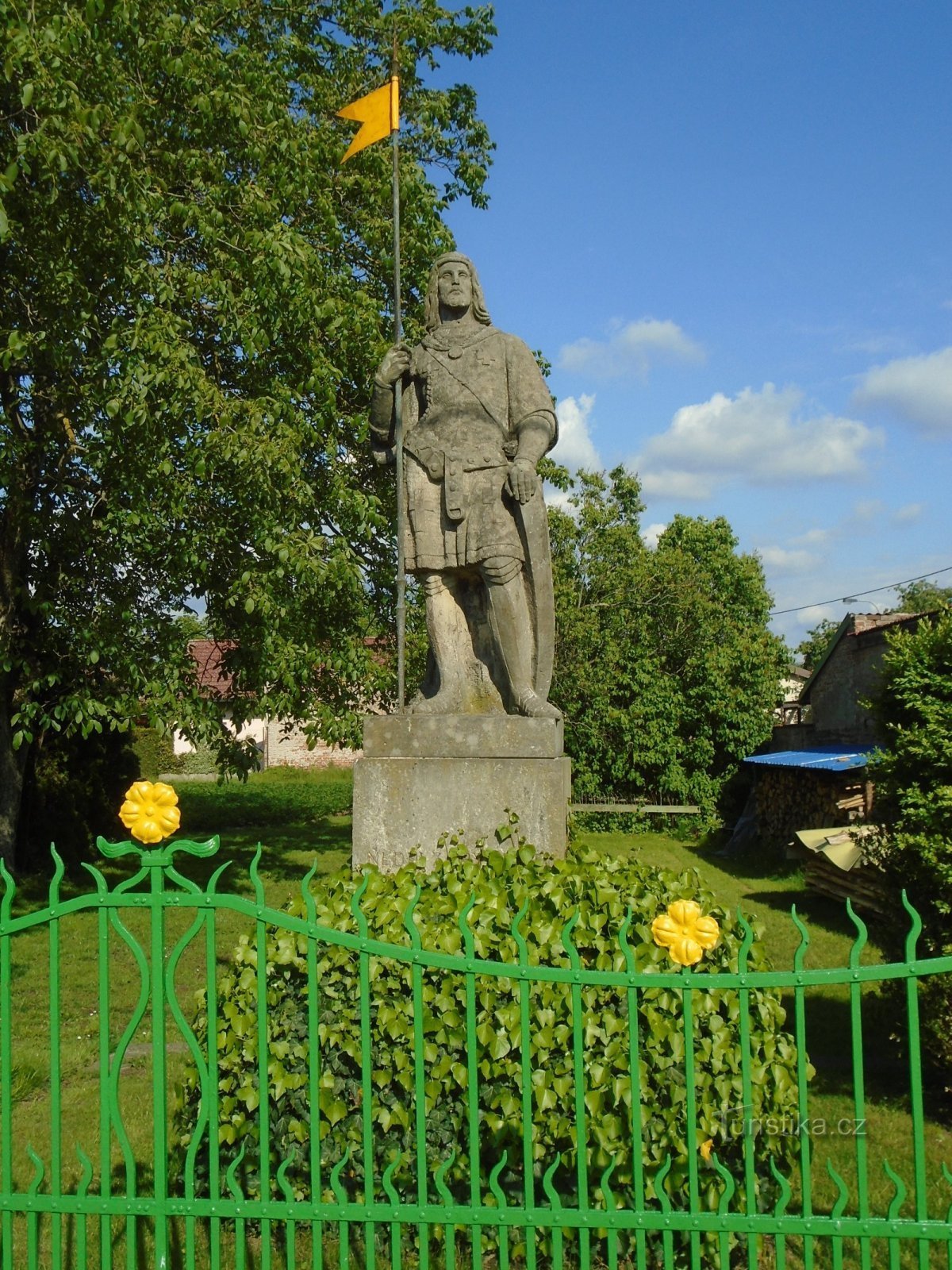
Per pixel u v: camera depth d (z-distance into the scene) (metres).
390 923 3.66
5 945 2.81
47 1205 2.76
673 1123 3.29
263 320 10.42
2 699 11.91
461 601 5.57
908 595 43.50
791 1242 3.67
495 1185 2.64
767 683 20.62
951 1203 2.51
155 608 11.78
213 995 2.76
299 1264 3.49
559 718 5.25
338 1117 3.46
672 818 20.05
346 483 11.29
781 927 10.38
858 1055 2.54
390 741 5.14
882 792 5.50
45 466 11.40
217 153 10.59
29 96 7.41
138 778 16.12
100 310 10.36
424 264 12.68
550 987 3.47
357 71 13.77
